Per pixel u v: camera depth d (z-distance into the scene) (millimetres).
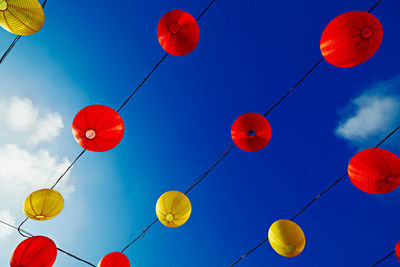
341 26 2555
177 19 3045
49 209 3615
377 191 3047
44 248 3430
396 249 3561
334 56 2646
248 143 3377
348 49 2555
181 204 3715
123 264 3887
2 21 2664
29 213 3578
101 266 3854
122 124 3178
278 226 3623
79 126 3037
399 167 2947
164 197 3768
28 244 3416
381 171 2928
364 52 2562
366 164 2992
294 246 3518
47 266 3447
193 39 3107
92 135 3037
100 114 3061
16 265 3303
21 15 2648
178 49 3141
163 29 3078
